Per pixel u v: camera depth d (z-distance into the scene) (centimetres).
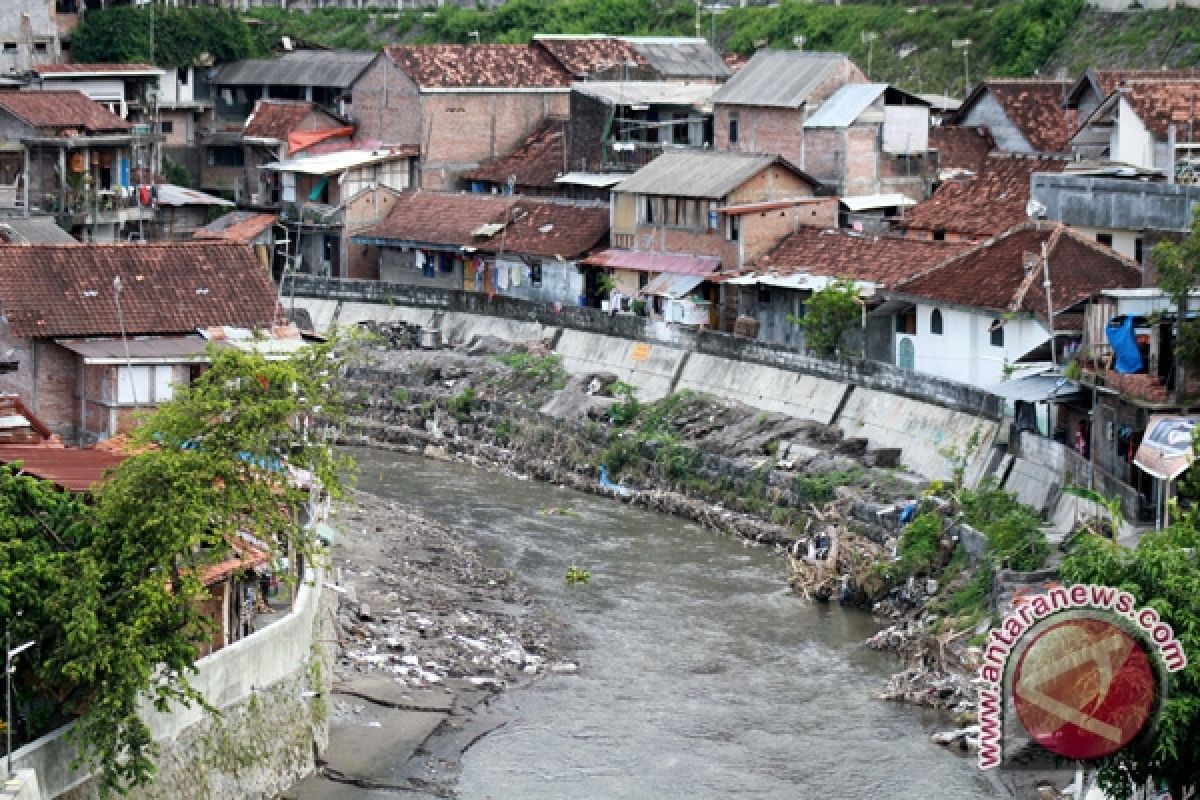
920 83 12525
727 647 6469
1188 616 4112
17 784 4081
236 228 11650
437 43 15050
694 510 8025
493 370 9550
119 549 4453
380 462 9019
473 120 12069
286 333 6756
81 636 4244
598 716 5853
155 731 4572
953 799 5281
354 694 5775
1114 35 11788
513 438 9062
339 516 7650
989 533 6669
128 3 13375
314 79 12675
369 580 6825
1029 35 12100
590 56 12481
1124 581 4231
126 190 10331
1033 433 7081
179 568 4628
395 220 11319
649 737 5703
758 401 8600
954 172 10400
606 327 9512
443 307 10375
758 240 9475
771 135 10638
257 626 5353
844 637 6575
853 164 10325
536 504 8275
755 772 5475
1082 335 7212
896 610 6756
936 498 7206
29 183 10012
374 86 12219
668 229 9881
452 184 12050
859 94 10450
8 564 4331
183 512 4456
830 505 7506
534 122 12231
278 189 12062
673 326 9144
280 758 5109
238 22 13325
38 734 4444
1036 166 9644
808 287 8869
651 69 12288
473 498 8356
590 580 7169
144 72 11756
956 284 8112
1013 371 7475
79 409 6569
